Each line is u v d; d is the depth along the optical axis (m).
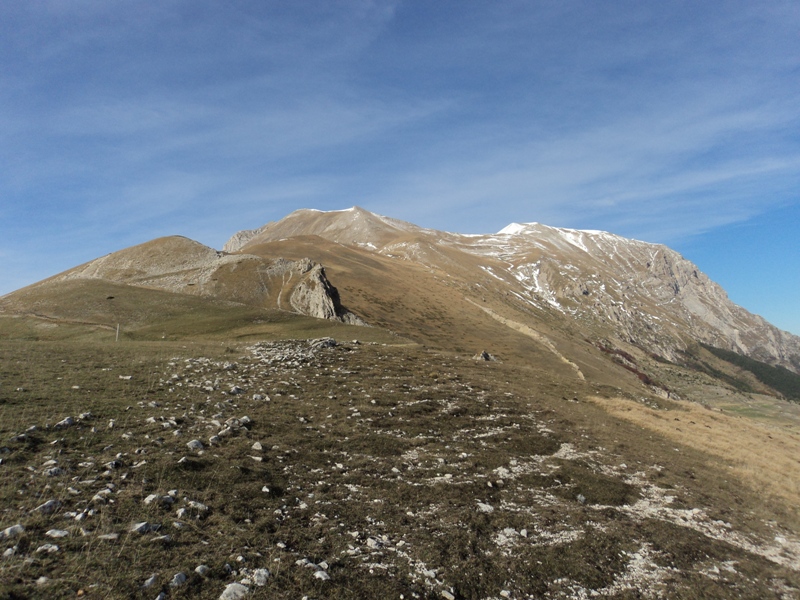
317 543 11.48
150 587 8.60
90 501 11.33
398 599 9.80
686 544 15.23
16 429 15.20
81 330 59.97
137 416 18.75
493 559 12.16
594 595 11.44
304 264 130.12
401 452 20.06
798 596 13.29
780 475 27.47
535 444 24.34
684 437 33.03
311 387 29.17
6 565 8.45
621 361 191.50
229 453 16.17
